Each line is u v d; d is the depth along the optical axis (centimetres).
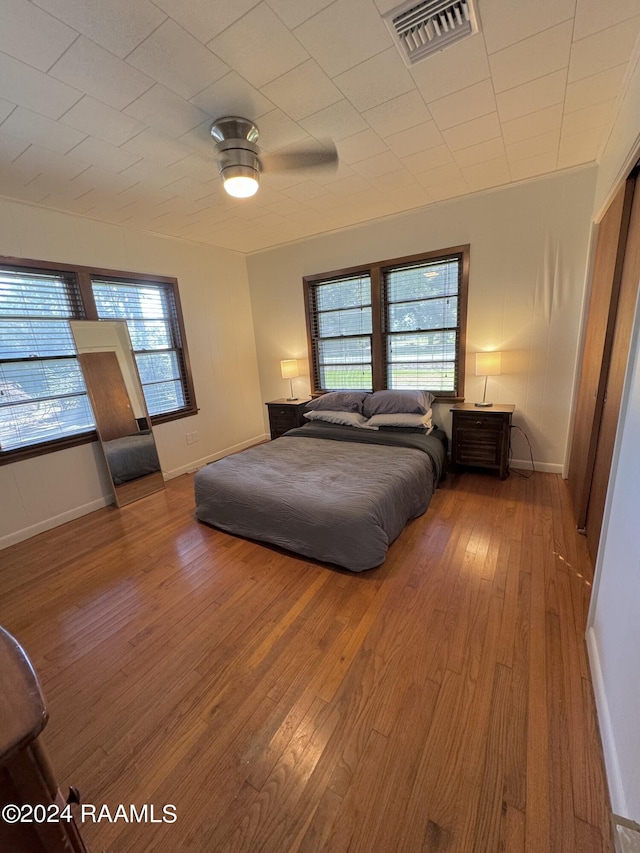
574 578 196
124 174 240
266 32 137
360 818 101
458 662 149
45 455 292
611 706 113
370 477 246
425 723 125
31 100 165
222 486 259
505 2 131
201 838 100
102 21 128
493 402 357
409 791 107
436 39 146
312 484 242
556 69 165
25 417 285
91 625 183
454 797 104
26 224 275
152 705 139
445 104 188
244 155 203
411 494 256
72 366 311
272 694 140
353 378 438
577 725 122
